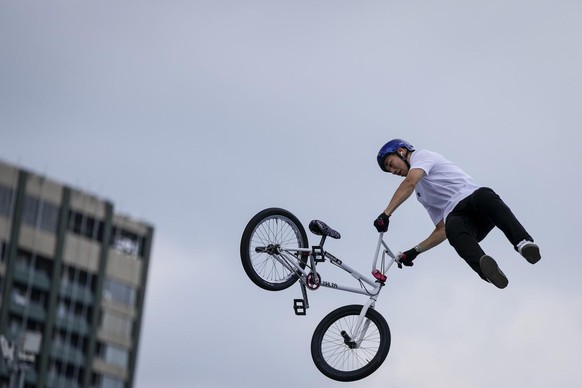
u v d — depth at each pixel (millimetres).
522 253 18906
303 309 20578
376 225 19906
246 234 20734
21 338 99250
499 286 19109
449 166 19922
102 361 107188
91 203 108188
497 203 19250
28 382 99312
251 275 20672
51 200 104625
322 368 20375
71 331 104312
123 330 110000
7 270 99500
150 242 114125
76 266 105688
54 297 102750
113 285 109375
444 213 19750
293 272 20656
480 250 19094
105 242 109125
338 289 20547
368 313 20500
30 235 102188
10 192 101438
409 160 20375
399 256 20609
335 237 20406
